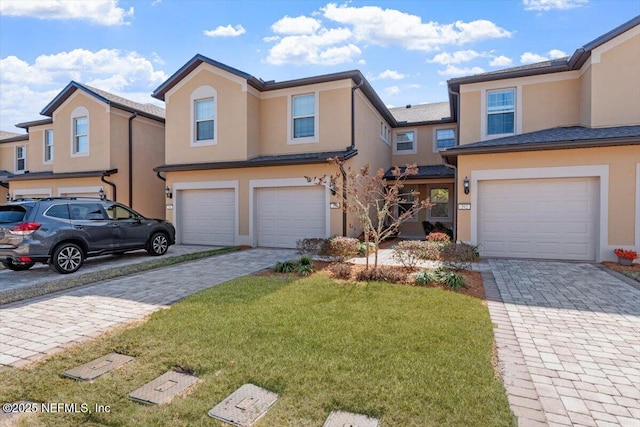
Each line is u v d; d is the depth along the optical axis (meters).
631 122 9.86
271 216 12.66
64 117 16.14
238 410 2.73
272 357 3.55
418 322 4.52
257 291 6.08
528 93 11.64
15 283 7.34
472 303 5.40
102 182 15.07
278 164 11.98
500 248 10.02
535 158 9.53
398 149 18.55
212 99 13.34
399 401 2.80
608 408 2.83
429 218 17.55
